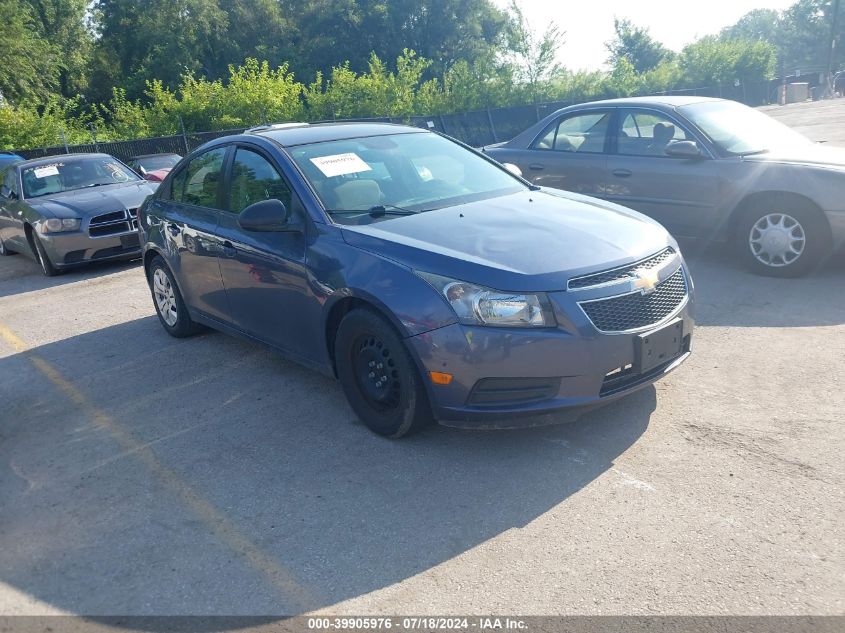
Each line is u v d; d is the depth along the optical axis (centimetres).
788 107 3856
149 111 2627
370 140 508
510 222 412
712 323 552
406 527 325
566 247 378
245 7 5481
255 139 504
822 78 5288
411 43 5800
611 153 764
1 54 3578
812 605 256
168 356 588
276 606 280
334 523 333
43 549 334
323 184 451
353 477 372
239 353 578
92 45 5378
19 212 992
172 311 621
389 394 395
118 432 455
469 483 356
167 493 374
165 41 5069
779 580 270
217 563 311
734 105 768
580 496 336
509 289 352
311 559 308
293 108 2664
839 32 8469
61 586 305
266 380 516
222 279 516
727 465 352
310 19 5712
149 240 611
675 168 708
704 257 745
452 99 2956
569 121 810
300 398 478
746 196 660
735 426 389
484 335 352
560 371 352
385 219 427
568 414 359
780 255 650
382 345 392
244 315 507
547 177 816
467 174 502
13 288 923
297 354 465
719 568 280
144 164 1977
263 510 350
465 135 2650
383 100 2750
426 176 485
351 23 5641
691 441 378
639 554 292
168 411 479
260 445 417
